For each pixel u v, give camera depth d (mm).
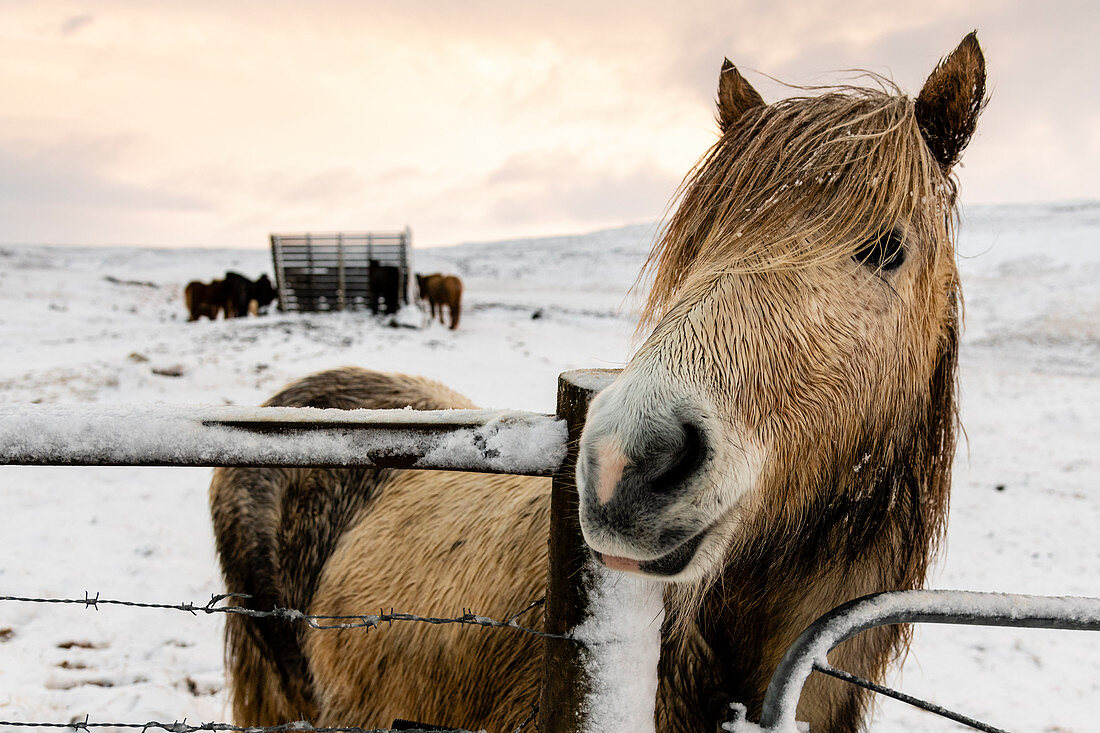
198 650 3486
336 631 2217
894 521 1548
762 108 1604
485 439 1083
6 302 22562
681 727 1470
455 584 1906
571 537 1114
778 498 1277
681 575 1068
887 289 1347
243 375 10484
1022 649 4203
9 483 5574
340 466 1063
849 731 1600
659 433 1028
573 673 1130
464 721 1794
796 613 1521
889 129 1383
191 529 4977
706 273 1291
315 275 21000
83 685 3096
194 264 60031
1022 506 6695
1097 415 11070
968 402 12305
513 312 26844
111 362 11562
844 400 1297
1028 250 39875
